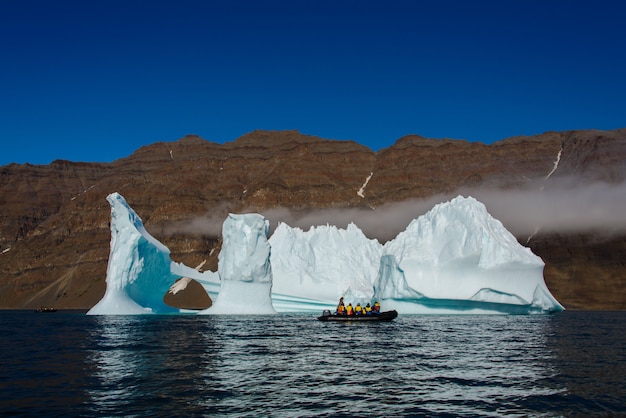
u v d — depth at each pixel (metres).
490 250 71.56
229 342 39.94
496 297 71.12
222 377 25.28
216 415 18.80
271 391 22.30
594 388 23.28
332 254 100.88
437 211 76.62
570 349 37.06
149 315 75.56
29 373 26.31
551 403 20.64
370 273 101.31
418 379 24.94
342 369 27.59
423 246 74.69
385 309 77.88
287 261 100.50
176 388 22.84
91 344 39.00
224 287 75.81
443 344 38.84
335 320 63.19
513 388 23.14
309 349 35.69
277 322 62.56
